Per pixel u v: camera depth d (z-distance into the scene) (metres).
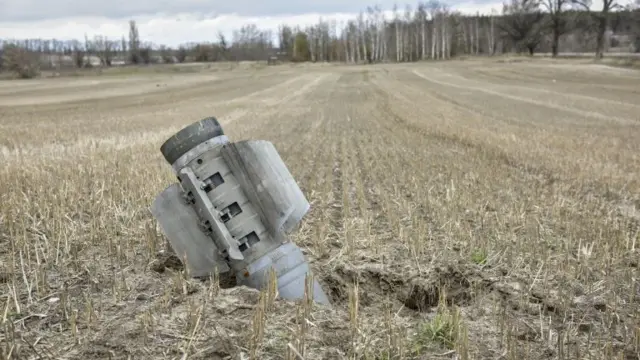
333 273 5.88
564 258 6.20
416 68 81.06
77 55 116.62
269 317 4.61
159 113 30.31
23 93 52.22
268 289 4.85
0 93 52.31
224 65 113.31
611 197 9.71
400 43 122.06
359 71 80.00
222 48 143.62
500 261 6.11
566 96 37.53
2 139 17.92
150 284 5.31
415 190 9.42
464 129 19.91
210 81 69.56
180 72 94.88
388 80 60.56
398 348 4.21
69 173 10.42
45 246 6.20
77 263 5.70
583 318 4.87
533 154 14.09
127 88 58.94
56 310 4.71
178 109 33.19
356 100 38.16
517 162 12.96
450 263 5.95
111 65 123.44
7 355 3.87
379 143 16.69
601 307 5.14
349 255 6.30
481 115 26.14
